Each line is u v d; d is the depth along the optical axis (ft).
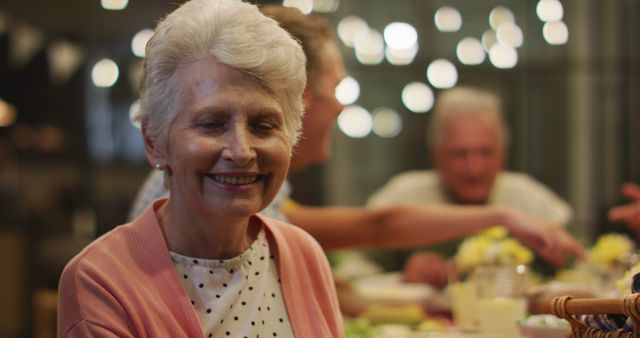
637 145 22.66
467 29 22.63
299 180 22.25
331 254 9.95
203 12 4.12
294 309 4.58
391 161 22.70
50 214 22.70
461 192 12.36
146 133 4.32
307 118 7.12
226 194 4.07
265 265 4.58
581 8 22.63
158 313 4.12
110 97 24.07
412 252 10.94
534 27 22.68
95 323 4.00
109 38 24.00
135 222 4.41
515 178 12.89
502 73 22.72
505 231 8.16
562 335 5.55
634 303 3.53
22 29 24.29
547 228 7.82
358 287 8.80
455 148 12.16
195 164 4.04
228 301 4.33
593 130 22.79
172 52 4.10
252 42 4.04
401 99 22.68
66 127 24.16
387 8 22.52
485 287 6.84
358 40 22.49
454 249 10.21
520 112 22.76
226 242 4.37
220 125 4.07
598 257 7.96
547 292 7.00
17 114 24.25
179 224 4.34
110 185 23.77
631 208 8.76
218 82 4.03
